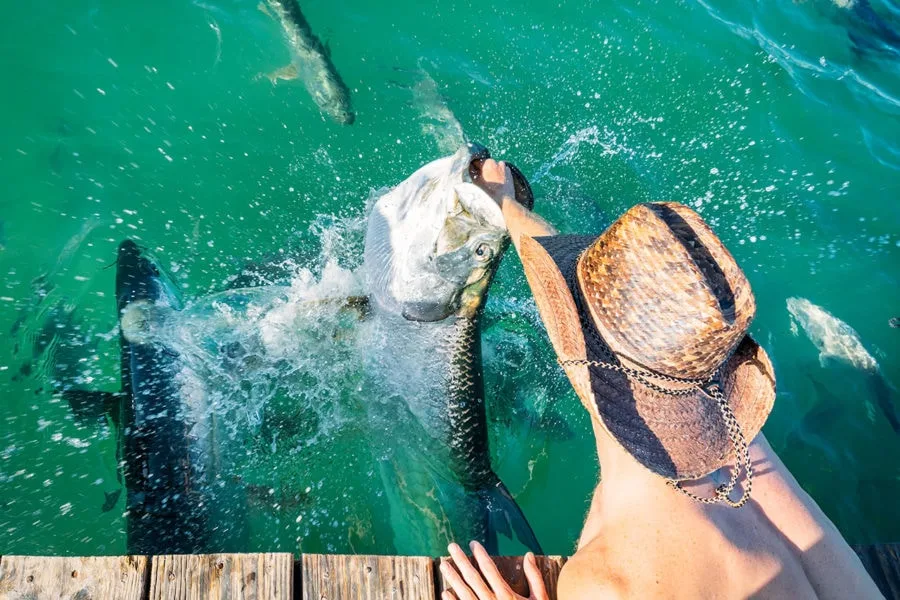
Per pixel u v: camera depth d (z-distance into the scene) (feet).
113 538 3.21
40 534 3.21
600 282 1.91
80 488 3.33
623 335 1.85
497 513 3.45
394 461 3.67
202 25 5.43
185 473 3.30
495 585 2.30
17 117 4.67
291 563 2.35
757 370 2.05
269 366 3.79
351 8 5.98
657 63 6.23
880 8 7.38
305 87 5.21
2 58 4.89
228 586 2.28
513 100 5.69
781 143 5.86
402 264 3.42
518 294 4.67
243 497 3.43
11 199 4.36
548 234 2.84
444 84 5.69
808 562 2.11
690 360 1.80
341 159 5.07
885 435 4.15
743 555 1.93
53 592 2.19
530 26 6.25
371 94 5.49
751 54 6.52
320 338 3.82
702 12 6.77
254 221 4.62
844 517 3.75
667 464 1.89
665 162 5.54
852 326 4.69
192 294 4.15
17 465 3.43
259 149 4.93
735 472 1.86
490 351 4.23
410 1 6.17
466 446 3.54
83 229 4.35
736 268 1.82
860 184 5.64
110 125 4.80
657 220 1.81
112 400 3.53
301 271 4.22
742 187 5.45
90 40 5.15
